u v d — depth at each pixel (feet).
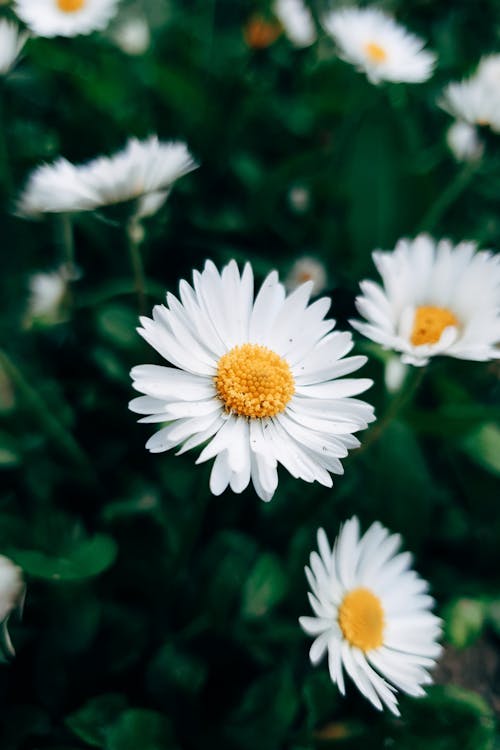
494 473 0.46
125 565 0.40
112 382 0.46
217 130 0.56
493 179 0.59
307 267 0.52
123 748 0.35
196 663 0.38
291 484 0.43
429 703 0.39
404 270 0.38
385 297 0.38
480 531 0.47
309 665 0.41
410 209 0.52
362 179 0.52
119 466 0.44
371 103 0.54
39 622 0.38
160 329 0.31
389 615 0.36
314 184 0.55
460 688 0.40
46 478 0.41
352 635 0.35
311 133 0.59
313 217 0.56
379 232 0.52
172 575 0.39
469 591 0.45
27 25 0.48
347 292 0.52
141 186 0.37
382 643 0.36
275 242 0.55
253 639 0.39
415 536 0.45
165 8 0.60
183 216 0.53
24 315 0.46
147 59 0.54
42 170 0.39
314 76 0.61
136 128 0.53
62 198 0.37
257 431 0.32
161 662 0.38
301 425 0.32
